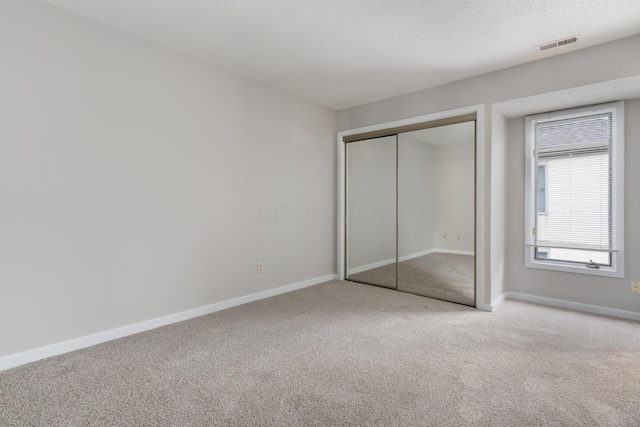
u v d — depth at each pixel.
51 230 2.11
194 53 2.76
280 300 3.42
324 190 4.23
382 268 4.14
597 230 3.04
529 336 2.47
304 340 2.40
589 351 2.20
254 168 3.38
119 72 2.40
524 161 3.43
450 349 2.24
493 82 3.05
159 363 2.03
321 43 2.58
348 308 3.16
